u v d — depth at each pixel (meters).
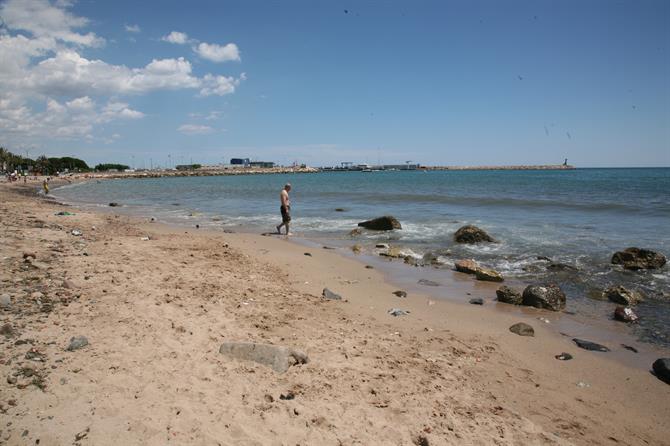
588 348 7.13
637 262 12.41
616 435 4.75
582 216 23.64
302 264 12.59
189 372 5.10
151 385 4.71
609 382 6.00
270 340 6.40
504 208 28.33
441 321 8.21
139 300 7.38
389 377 5.59
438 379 5.68
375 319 8.00
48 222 17.44
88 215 22.64
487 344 7.13
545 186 53.75
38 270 8.53
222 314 7.24
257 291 9.07
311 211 28.95
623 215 23.72
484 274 11.53
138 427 3.95
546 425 4.84
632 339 7.62
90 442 3.66
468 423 4.66
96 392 4.43
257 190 57.69
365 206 31.66
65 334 5.69
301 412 4.56
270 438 4.07
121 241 13.69
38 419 3.88
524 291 9.73
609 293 10.02
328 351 6.23
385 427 4.44
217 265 11.23
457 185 60.62
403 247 15.85
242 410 4.46
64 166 152.38
